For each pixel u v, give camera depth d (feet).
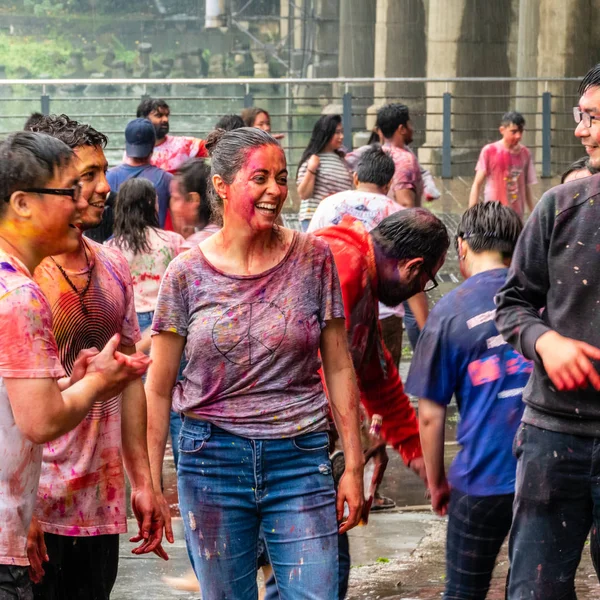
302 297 23.12
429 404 26.71
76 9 259.39
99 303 24.35
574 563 23.22
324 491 23.35
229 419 22.99
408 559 35.47
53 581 24.62
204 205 41.04
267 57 260.62
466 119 167.43
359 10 228.84
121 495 24.64
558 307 22.58
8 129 137.80
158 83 115.44
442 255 26.81
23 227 19.03
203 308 23.06
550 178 135.85
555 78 130.52
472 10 169.68
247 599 23.79
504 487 26.00
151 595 32.27
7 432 18.70
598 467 22.33
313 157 61.00
